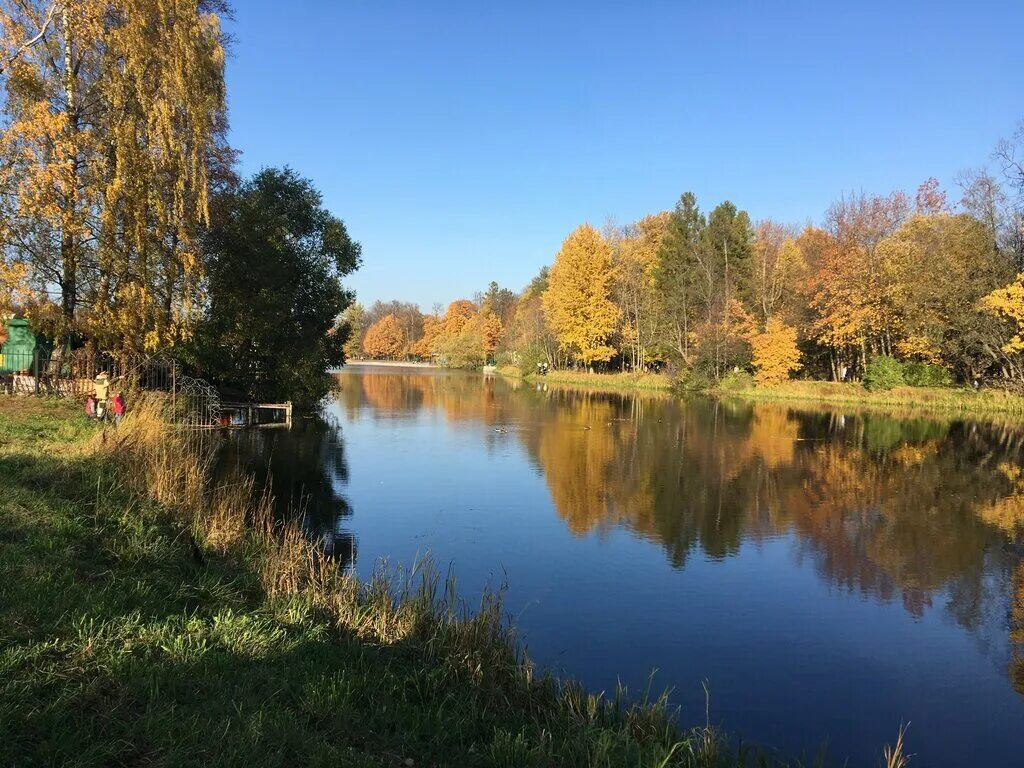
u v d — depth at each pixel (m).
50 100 18.00
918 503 14.75
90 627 4.70
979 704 6.50
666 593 9.25
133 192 18.03
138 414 13.47
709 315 49.75
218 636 5.27
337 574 8.03
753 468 18.66
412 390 52.06
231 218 24.33
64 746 3.30
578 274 58.78
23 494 7.78
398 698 5.06
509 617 7.49
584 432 26.28
